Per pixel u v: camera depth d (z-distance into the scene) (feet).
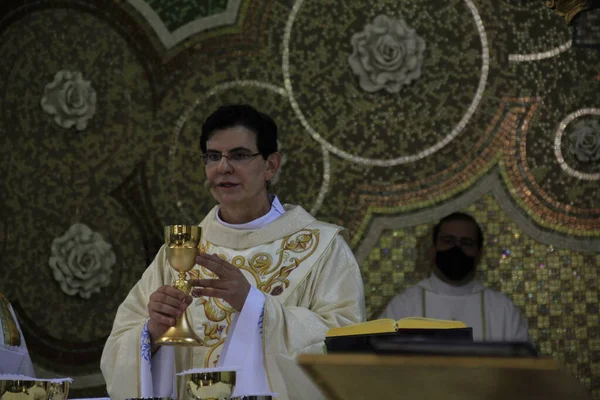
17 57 24.38
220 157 13.34
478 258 22.76
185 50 24.89
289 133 24.79
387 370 4.20
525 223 24.68
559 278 24.56
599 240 24.76
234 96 24.85
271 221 14.06
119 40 24.82
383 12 25.08
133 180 24.61
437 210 24.64
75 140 24.56
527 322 23.04
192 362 13.05
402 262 24.36
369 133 24.85
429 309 22.63
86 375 23.75
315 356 4.30
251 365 11.88
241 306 11.93
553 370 3.92
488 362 4.00
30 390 8.69
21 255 23.99
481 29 25.02
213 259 11.60
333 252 13.78
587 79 25.07
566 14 19.93
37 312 23.85
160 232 24.50
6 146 24.20
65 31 24.64
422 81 25.02
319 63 24.97
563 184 24.85
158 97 24.79
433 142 24.85
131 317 13.30
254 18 25.03
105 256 24.22
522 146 24.85
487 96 24.94
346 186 24.73
